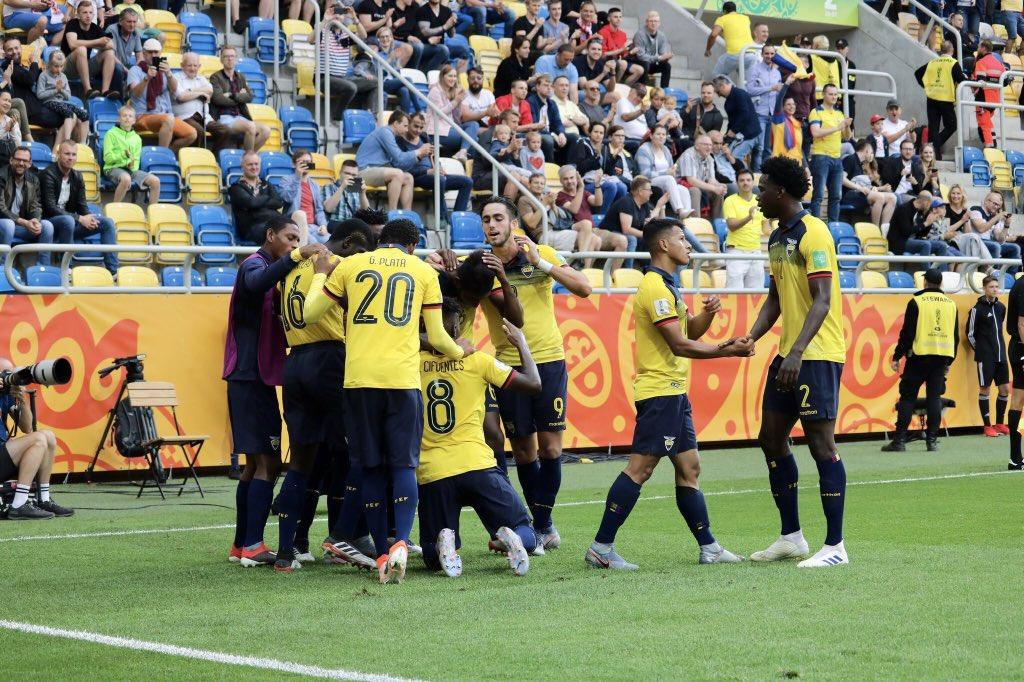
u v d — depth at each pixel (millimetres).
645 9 50344
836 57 47281
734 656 10766
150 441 24172
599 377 30922
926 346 31938
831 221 41875
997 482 24984
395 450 14883
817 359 15391
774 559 16016
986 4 57906
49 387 25266
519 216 32875
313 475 17000
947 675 10039
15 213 27078
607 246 33750
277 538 18875
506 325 15969
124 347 26047
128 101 32938
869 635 11453
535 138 35344
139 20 34688
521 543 15328
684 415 15727
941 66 48781
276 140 34938
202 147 33875
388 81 37188
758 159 42562
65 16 35188
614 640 11453
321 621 12562
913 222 40344
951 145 50281
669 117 39938
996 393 37469
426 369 15711
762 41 45969
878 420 35312
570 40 42312
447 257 17281
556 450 17531
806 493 23828
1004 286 38250
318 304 15078
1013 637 11328
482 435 15891
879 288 36656
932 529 18641
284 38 38281
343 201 31828
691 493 15852
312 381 15711
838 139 41594
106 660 11000
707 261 34688
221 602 13672
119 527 19938
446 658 10906
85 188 29094
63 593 14258
